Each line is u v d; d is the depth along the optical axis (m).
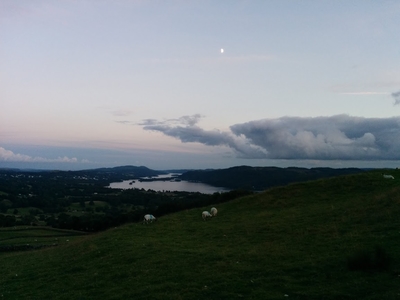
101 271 20.31
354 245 19.11
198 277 16.98
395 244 18.25
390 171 43.72
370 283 13.88
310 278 15.32
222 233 27.53
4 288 19.86
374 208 26.83
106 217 93.00
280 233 24.94
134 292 15.78
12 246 46.16
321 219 27.11
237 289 14.97
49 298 16.80
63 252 28.98
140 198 156.25
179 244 24.92
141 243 26.02
